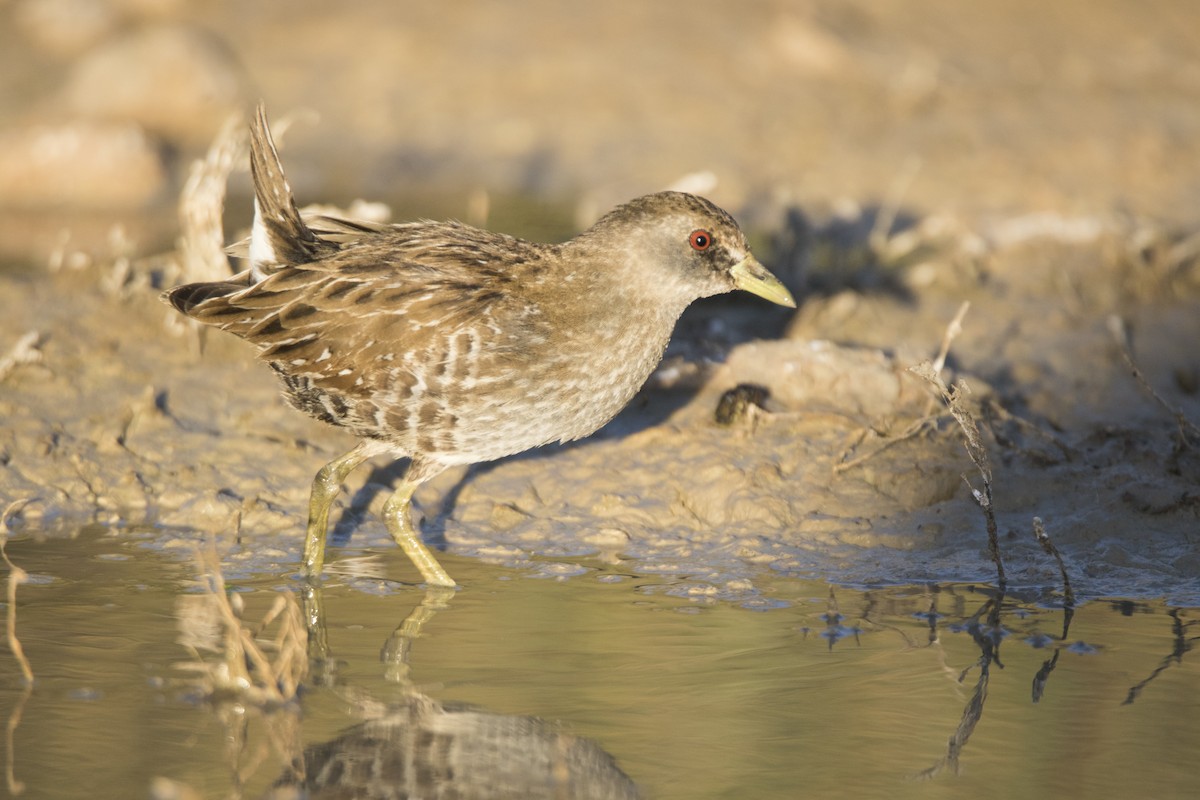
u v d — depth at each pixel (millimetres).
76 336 13055
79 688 8016
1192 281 15984
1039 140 21891
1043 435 11930
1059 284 15656
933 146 21531
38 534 10648
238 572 10062
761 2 26719
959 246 16547
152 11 25578
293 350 9781
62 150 19812
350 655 8609
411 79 24016
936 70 24750
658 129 22266
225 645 8633
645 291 10250
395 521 10055
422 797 6906
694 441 12016
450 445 9977
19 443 11648
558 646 8797
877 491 11328
